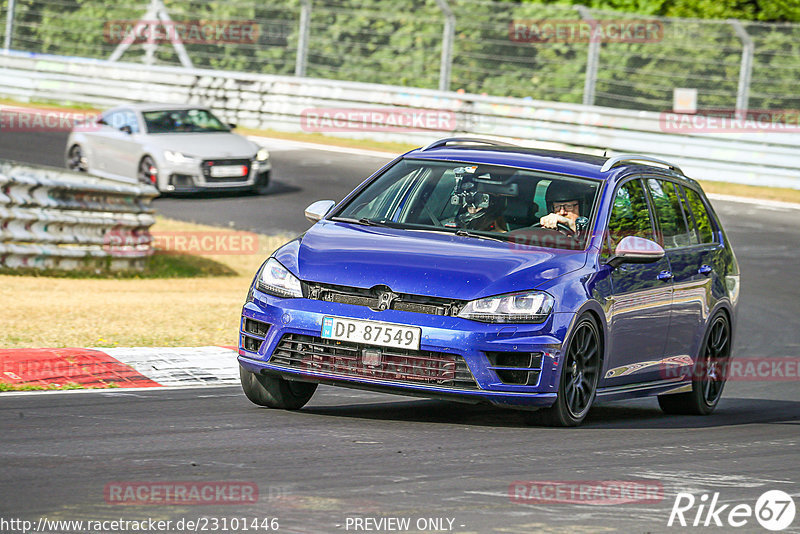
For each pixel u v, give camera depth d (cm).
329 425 2172
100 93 9188
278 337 2203
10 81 9475
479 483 1723
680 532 1520
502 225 2375
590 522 1531
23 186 4650
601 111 7756
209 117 7062
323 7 9338
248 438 2005
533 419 2261
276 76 8800
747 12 9369
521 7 8700
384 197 2497
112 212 5009
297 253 2286
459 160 2552
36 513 1448
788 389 3353
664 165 2831
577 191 2456
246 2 9656
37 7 10075
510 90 8688
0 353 2811
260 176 6694
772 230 6178
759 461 2062
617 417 2634
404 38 9075
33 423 2077
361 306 2161
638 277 2458
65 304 3922
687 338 2688
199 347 3169
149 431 2041
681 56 8244
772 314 4609
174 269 5150
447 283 2155
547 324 2159
